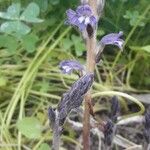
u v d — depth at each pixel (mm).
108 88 198
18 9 177
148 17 202
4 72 196
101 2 117
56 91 198
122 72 208
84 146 130
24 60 202
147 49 178
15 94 185
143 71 205
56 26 208
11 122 186
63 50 200
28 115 189
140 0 205
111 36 119
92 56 119
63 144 178
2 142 171
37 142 177
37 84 193
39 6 192
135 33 204
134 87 207
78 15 113
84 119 127
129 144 177
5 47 196
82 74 121
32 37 188
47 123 178
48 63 200
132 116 182
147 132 127
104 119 189
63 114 109
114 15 199
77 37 193
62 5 201
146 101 195
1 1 198
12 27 175
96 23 115
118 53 202
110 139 131
